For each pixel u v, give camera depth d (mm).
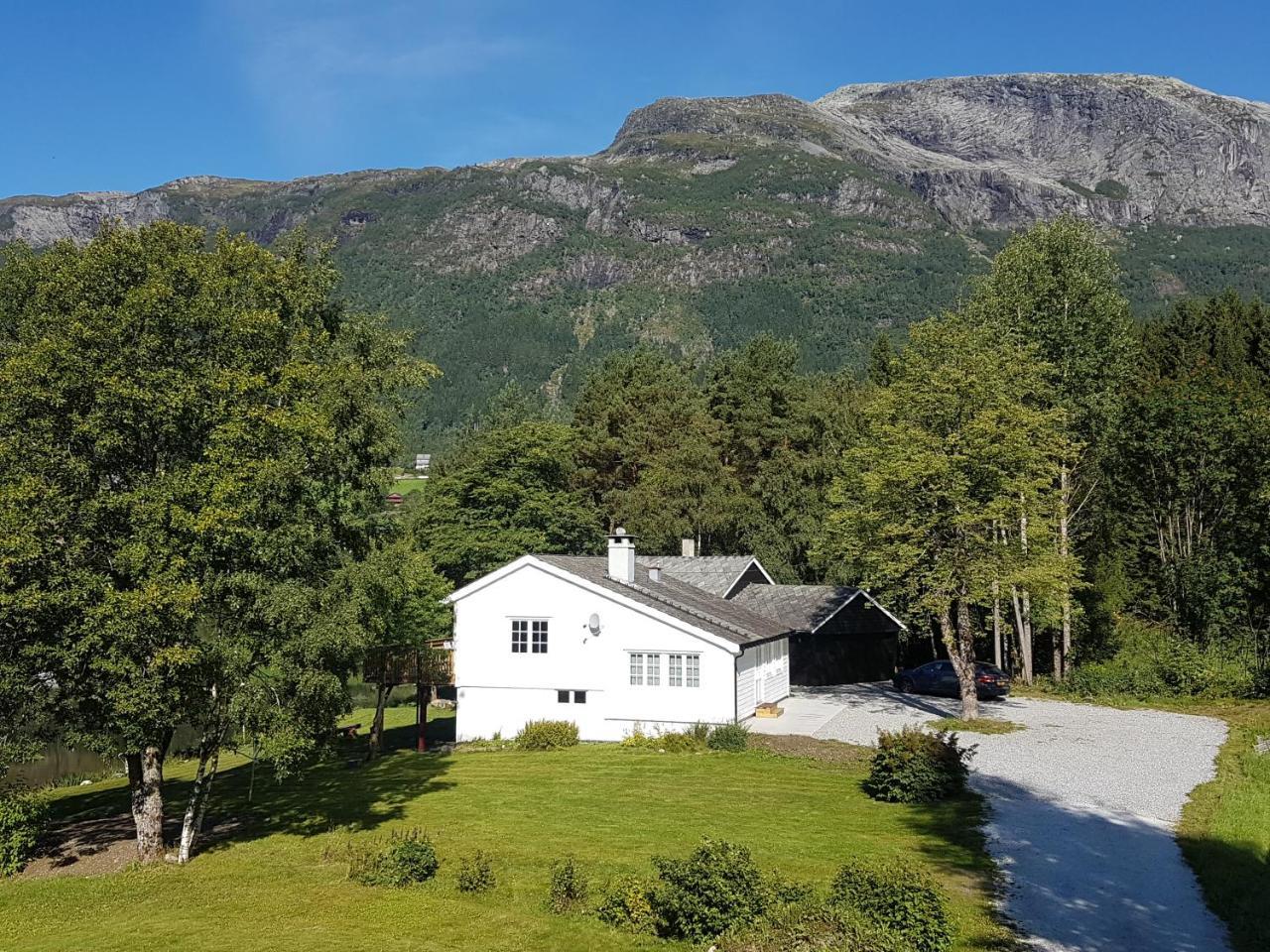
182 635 17125
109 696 16781
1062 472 39531
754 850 17750
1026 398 36844
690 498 55219
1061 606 38594
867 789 22344
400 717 43531
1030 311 39781
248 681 18500
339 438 22484
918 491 31578
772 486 55625
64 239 21375
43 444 16844
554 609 32375
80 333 16938
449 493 57281
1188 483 41500
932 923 12953
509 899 15992
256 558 18375
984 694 35344
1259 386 44812
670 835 19094
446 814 21703
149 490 17109
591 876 16672
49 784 31328
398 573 21750
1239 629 39312
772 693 35375
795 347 72875
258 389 18891
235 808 24547
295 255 30750
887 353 59688
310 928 14844
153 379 17375
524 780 25156
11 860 19406
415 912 15508
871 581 36500
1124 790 21594
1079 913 14336
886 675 43750
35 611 16547
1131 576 45344
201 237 23031
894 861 15000
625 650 31547
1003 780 22688
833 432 57219
